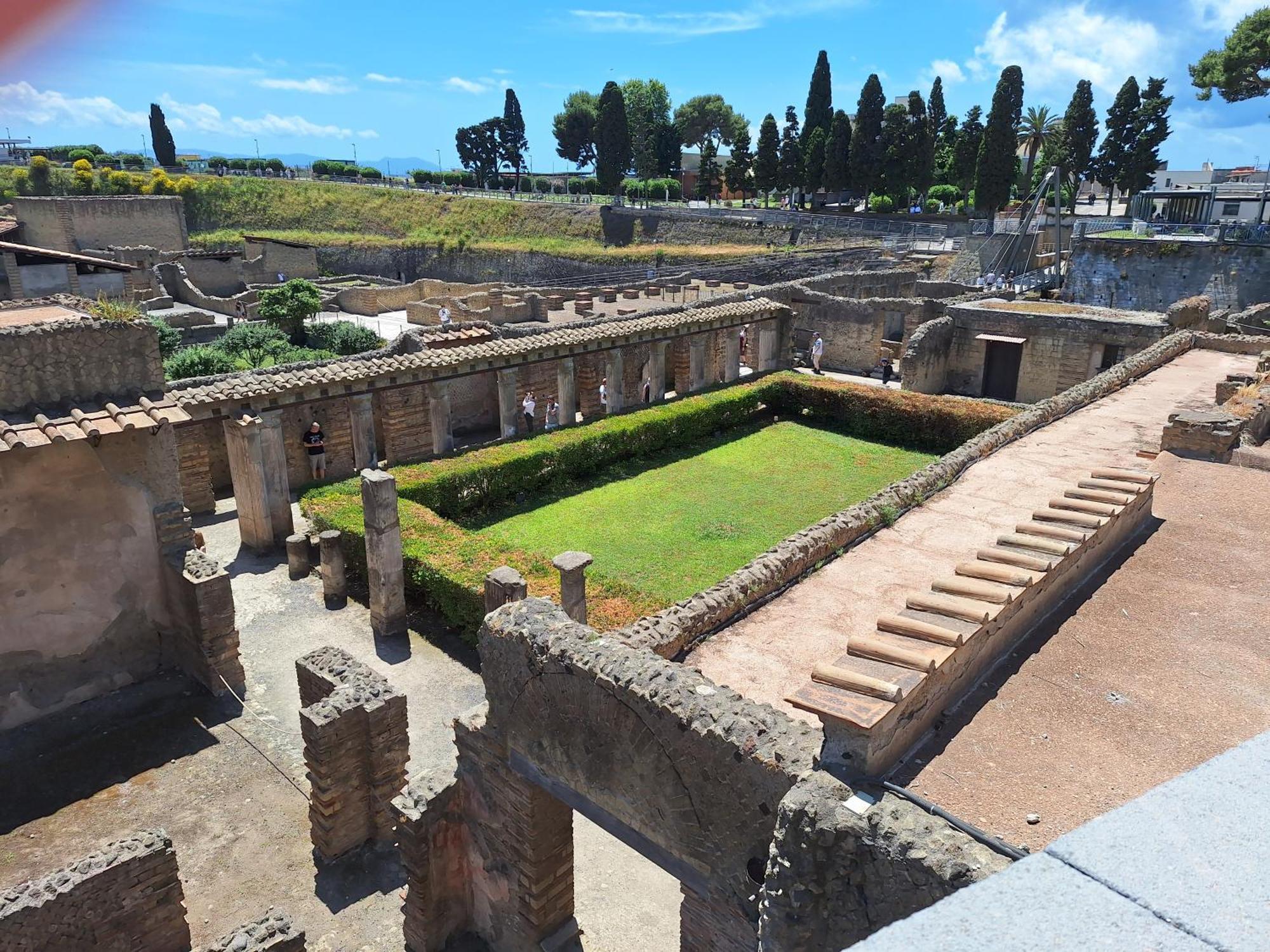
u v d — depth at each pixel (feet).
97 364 44.21
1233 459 38.58
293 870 35.06
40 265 127.24
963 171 217.77
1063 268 171.63
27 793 38.55
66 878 27.78
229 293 197.77
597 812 25.59
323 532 60.75
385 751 36.14
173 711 44.86
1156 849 6.61
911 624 20.25
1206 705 20.33
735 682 29.17
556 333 89.51
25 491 41.50
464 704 46.70
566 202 282.77
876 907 16.11
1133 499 29.32
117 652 46.19
